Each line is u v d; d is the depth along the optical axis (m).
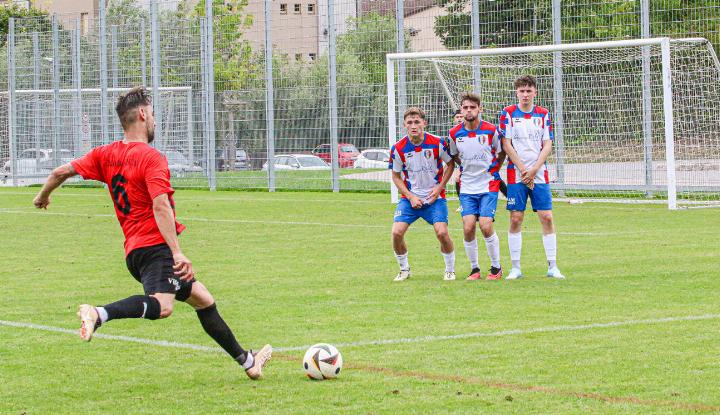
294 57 55.97
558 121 47.69
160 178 12.22
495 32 49.62
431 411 11.50
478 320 17.25
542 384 12.64
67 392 12.84
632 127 46.22
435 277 22.95
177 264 12.11
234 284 22.02
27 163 66.56
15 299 20.45
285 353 14.96
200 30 57.84
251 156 57.34
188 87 59.16
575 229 32.72
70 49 65.44
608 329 16.16
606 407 11.48
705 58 44.78
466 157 22.38
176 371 13.98
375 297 20.03
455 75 50.19
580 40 47.75
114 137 63.34
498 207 41.84
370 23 53.44
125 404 12.20
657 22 46.34
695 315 17.20
